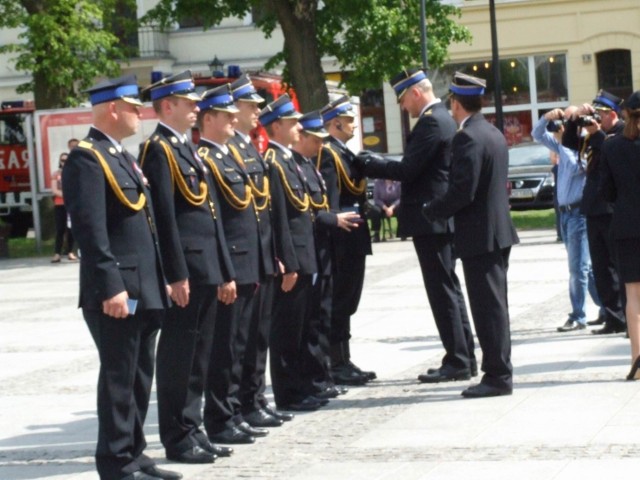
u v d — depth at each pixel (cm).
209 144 1131
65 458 1078
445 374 1318
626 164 1221
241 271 1111
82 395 1374
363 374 1343
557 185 1616
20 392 1409
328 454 1023
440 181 1298
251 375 1154
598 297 1619
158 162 1016
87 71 3741
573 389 1212
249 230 1124
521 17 4938
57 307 2281
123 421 956
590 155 1485
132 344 958
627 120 1230
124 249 952
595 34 4872
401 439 1055
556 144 1606
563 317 1731
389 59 3522
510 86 5000
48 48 3684
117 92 958
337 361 1341
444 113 1309
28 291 2614
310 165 1271
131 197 958
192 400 1045
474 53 4981
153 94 1045
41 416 1267
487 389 1205
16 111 4347
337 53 3572
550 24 4916
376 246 3209
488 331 1203
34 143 3638
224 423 1096
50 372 1538
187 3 3650
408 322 1791
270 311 1175
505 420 1096
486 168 1199
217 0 3619
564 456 952
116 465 956
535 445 995
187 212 1046
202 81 3634
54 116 3547
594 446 979
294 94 3866
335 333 1337
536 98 4978
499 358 1203
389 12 3450
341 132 1334
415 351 1533
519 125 5016
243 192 1126
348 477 938
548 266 2398
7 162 4362
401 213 1317
